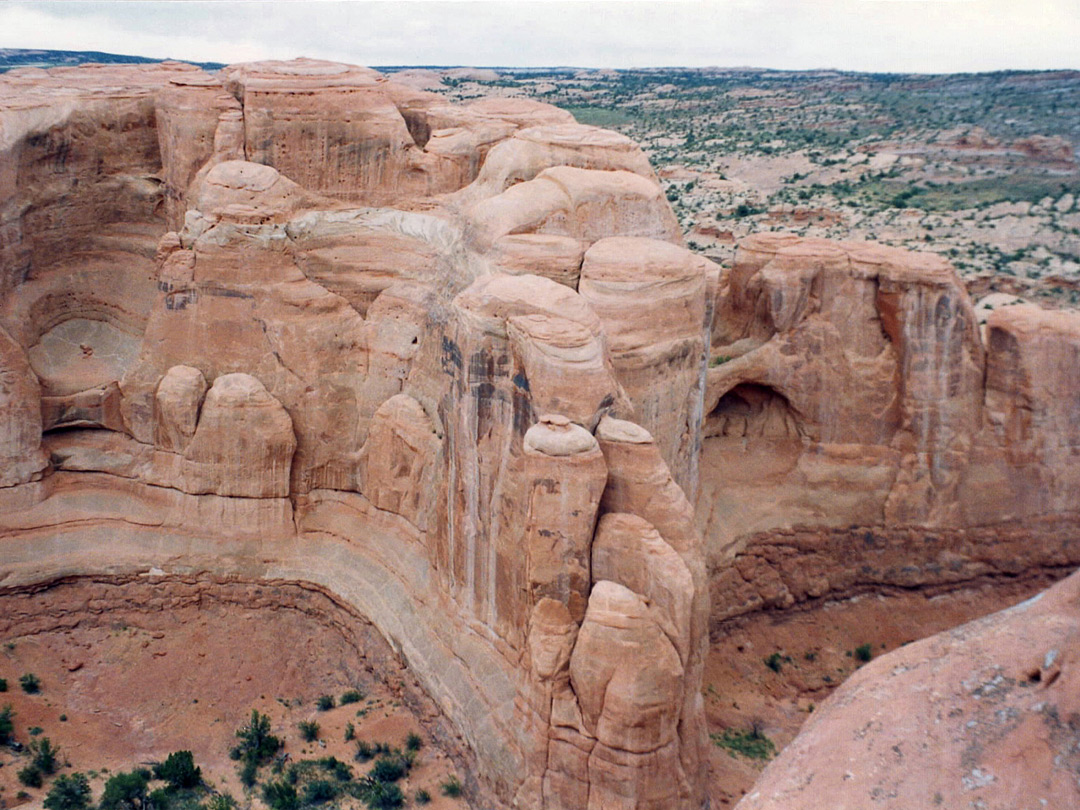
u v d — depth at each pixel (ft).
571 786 69.36
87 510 101.71
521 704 74.08
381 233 99.45
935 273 100.94
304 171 104.17
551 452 69.36
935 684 38.42
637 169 96.94
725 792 78.13
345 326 100.27
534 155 94.99
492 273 84.58
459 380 79.15
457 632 83.66
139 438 102.89
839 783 36.42
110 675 93.45
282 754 83.51
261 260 98.84
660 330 83.51
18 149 101.09
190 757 81.51
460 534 82.23
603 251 84.23
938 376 103.55
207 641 96.63
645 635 66.44
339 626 96.02
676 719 67.82
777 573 105.40
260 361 100.17
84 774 80.94
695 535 72.59
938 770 34.91
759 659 101.09
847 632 104.32
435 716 83.05
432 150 104.06
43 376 103.50
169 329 101.55
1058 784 32.50
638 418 83.35
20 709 88.17
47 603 98.07
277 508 100.22
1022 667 37.01
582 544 70.18
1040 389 104.99
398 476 95.96
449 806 76.69
